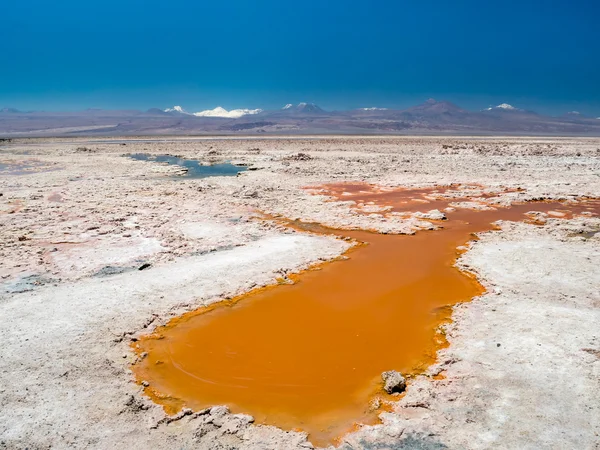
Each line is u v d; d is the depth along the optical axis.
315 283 13.12
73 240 16.53
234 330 10.41
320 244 16.52
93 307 10.98
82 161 45.09
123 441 6.76
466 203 24.34
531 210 23.00
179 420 7.36
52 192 26.61
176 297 11.74
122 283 12.48
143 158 49.00
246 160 45.25
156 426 7.16
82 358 8.88
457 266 14.43
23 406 7.42
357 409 7.73
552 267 13.68
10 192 26.38
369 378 8.65
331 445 6.82
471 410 7.38
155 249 15.55
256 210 22.53
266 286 12.78
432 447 6.62
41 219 19.61
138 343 9.71
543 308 10.91
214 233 17.66
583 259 14.36
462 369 8.57
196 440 6.86
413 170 37.28
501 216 21.55
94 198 24.67
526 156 47.69
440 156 48.69
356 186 29.91
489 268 13.84
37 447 6.55
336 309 11.54
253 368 8.99
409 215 21.52
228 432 7.07
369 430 7.06
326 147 63.41
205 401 7.98
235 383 8.52
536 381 8.05
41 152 56.16
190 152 54.62
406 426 7.10
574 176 33.50
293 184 30.44
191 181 31.39
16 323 10.10
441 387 8.08
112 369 8.62
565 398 7.56
